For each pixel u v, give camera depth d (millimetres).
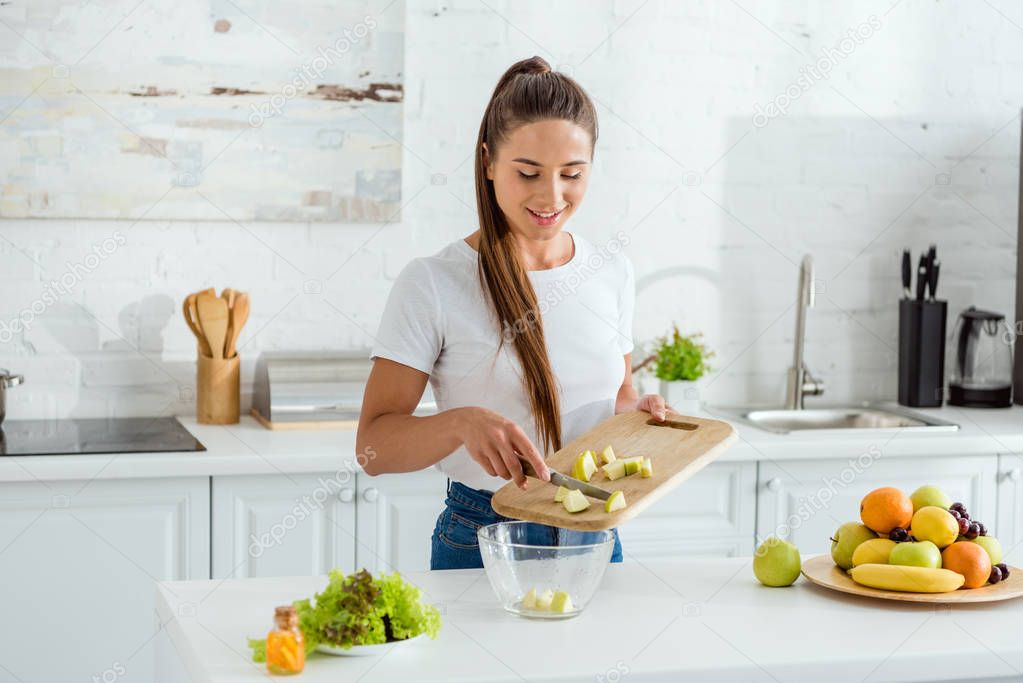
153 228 3436
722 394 3908
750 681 1575
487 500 2088
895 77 3938
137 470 2930
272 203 3496
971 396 3865
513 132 1925
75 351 3422
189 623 1724
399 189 3578
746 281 3889
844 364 3998
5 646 2934
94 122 3354
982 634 1706
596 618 1763
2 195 3309
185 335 3490
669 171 3795
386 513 3133
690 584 1954
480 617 1761
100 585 2969
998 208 4059
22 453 2900
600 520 1692
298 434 3268
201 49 3404
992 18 3986
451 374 2076
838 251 3957
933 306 3816
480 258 2080
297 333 3564
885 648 1641
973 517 3473
